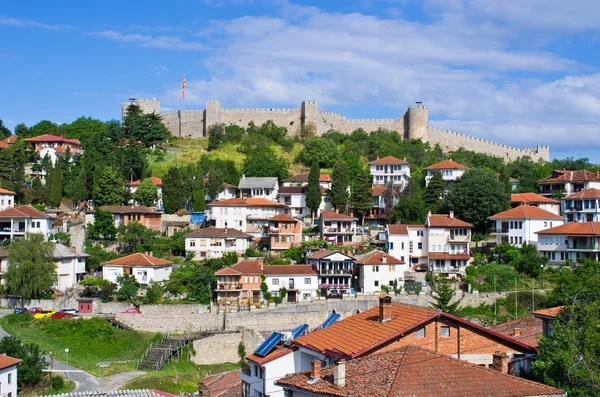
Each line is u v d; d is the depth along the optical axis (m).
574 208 129.62
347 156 171.88
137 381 72.50
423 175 160.00
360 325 44.00
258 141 186.62
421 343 40.38
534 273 108.25
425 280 110.50
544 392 34.09
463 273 112.12
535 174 168.12
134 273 102.50
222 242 116.50
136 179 153.25
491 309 99.44
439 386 33.19
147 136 183.75
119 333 89.00
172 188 136.25
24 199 140.75
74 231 123.81
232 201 131.50
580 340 43.72
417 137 196.88
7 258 101.56
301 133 199.25
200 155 180.25
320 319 94.69
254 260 107.94
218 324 93.00
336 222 124.12
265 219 128.88
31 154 163.00
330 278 105.81
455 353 41.16
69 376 74.38
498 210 127.81
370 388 33.09
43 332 86.50
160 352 84.56
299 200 141.38
